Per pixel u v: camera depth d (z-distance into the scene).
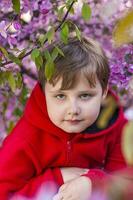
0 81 1.72
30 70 2.52
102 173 1.53
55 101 1.57
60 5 1.99
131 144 0.51
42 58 1.57
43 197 1.61
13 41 1.85
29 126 1.69
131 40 0.69
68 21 1.57
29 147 1.66
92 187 1.46
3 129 2.56
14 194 1.64
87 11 1.45
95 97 1.58
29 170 1.68
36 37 2.16
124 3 1.87
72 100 1.55
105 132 1.68
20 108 2.49
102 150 1.72
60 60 1.55
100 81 1.59
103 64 1.60
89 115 1.57
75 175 1.66
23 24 2.16
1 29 1.76
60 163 1.70
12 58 1.64
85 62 1.55
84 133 1.67
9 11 1.94
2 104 2.45
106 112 0.81
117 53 1.96
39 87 1.67
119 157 1.74
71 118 1.57
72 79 1.52
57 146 1.67
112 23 2.36
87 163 1.73
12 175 1.65
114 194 0.56
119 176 0.58
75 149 1.68
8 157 1.66
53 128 1.65
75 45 1.61
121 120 1.71
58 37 1.89
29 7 2.00
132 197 0.56
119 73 1.92
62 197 1.54
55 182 1.65
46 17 2.17
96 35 2.50
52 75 1.53
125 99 2.20
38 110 1.66
